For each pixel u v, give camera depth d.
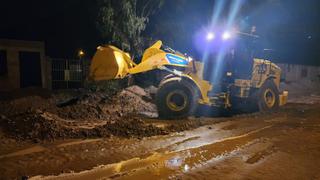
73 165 5.58
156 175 5.18
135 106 12.27
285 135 8.17
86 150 6.50
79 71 19.36
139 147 6.80
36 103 12.59
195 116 11.24
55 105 12.27
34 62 18.11
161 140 7.46
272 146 7.09
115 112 10.72
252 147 6.99
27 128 7.57
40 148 6.58
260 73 12.32
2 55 17.02
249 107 12.80
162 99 10.38
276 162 5.98
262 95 12.41
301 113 11.92
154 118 10.44
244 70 11.91
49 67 18.34
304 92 22.61
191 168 5.55
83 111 10.07
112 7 15.17
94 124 8.88
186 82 10.40
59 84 18.77
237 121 10.18
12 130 7.57
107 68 9.90
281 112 12.12
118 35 15.45
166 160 5.96
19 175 5.07
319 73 30.41
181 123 9.43
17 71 17.30
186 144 7.15
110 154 6.26
